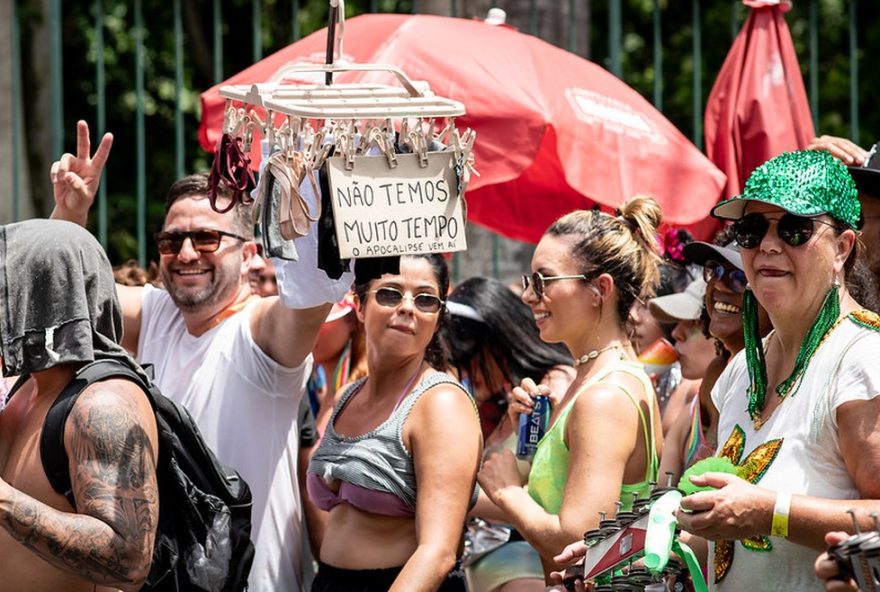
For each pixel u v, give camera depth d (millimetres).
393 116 3738
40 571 3834
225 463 5117
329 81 3969
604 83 6551
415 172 3818
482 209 7562
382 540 4703
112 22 15109
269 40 15938
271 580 5086
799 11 15398
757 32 6980
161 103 15359
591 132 6188
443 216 3838
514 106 5918
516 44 6301
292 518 5203
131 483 3736
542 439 4762
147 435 3834
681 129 15984
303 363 5172
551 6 9875
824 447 3609
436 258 4887
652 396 4699
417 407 4711
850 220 3746
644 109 6586
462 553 4852
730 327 4738
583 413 4531
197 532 4328
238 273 5367
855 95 8164
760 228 3746
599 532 3918
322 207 3887
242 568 4434
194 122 15477
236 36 15898
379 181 3781
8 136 11719
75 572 3658
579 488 4461
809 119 6949
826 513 3439
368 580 4676
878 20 15867
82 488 3697
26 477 3826
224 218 5332
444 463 4590
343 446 4809
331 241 3873
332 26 3936
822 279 3703
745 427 3887
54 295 3820
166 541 4258
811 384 3658
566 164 6109
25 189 12125
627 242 4777
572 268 4750
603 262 4730
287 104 3688
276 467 5152
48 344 3785
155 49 15305
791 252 3701
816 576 3588
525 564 5312
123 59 15227
